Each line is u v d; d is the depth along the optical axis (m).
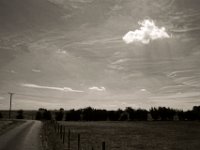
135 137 36.47
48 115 105.62
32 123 63.66
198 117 97.19
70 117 100.44
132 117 101.69
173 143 30.41
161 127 58.25
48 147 21.03
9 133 34.59
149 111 102.50
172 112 99.38
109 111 102.81
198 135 40.31
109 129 50.56
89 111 101.56
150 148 26.12
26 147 21.11
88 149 23.16
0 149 20.23
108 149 24.81
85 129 49.47
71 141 28.36
